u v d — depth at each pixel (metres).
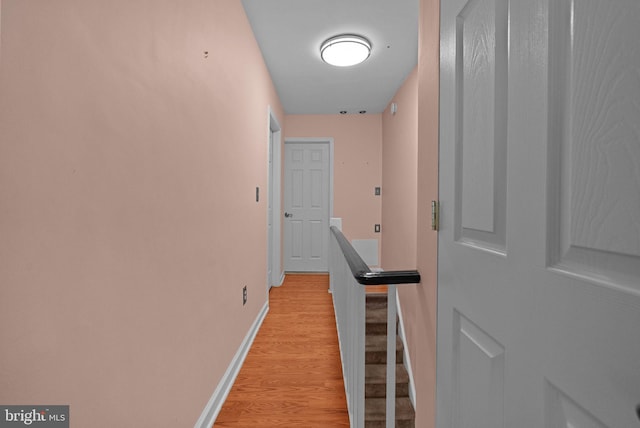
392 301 1.11
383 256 4.36
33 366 0.63
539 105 0.50
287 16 2.21
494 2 0.63
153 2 1.04
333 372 2.01
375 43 2.55
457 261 0.79
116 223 0.87
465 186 0.76
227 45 1.77
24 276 0.62
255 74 2.49
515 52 0.56
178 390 1.23
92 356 0.79
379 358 2.80
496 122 0.62
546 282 0.48
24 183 0.62
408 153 3.13
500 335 0.60
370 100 3.92
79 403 0.74
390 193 3.93
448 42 0.85
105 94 0.82
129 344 0.93
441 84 0.90
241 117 2.08
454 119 0.81
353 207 4.51
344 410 1.66
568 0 0.45
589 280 0.40
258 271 2.68
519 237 0.55
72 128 0.72
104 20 0.82
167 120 1.13
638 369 0.34
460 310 0.77
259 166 2.69
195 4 1.36
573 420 0.43
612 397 0.37
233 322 1.92
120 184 0.88
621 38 0.36
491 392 0.64
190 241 1.32
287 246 4.59
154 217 1.05
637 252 0.34
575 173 0.43
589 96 0.41
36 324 0.64
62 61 0.69
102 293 0.82
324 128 4.50
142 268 0.99
